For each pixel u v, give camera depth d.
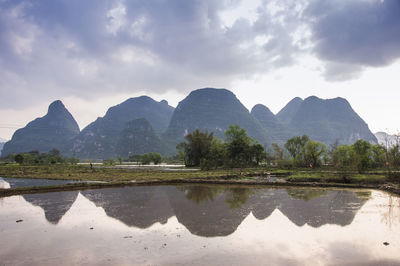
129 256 9.82
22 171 51.38
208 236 12.18
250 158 68.12
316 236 12.13
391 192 25.80
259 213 16.73
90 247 10.78
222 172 48.19
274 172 45.78
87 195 24.23
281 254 10.00
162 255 9.90
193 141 72.94
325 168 53.47
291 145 69.56
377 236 12.07
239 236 12.17
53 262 9.34
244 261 9.34
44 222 14.73
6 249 10.61
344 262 9.23
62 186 28.66
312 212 16.97
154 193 25.55
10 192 25.44
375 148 54.94
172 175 42.25
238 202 20.61
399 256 9.77
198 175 41.81
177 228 13.45
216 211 17.34
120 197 23.11
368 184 30.16
